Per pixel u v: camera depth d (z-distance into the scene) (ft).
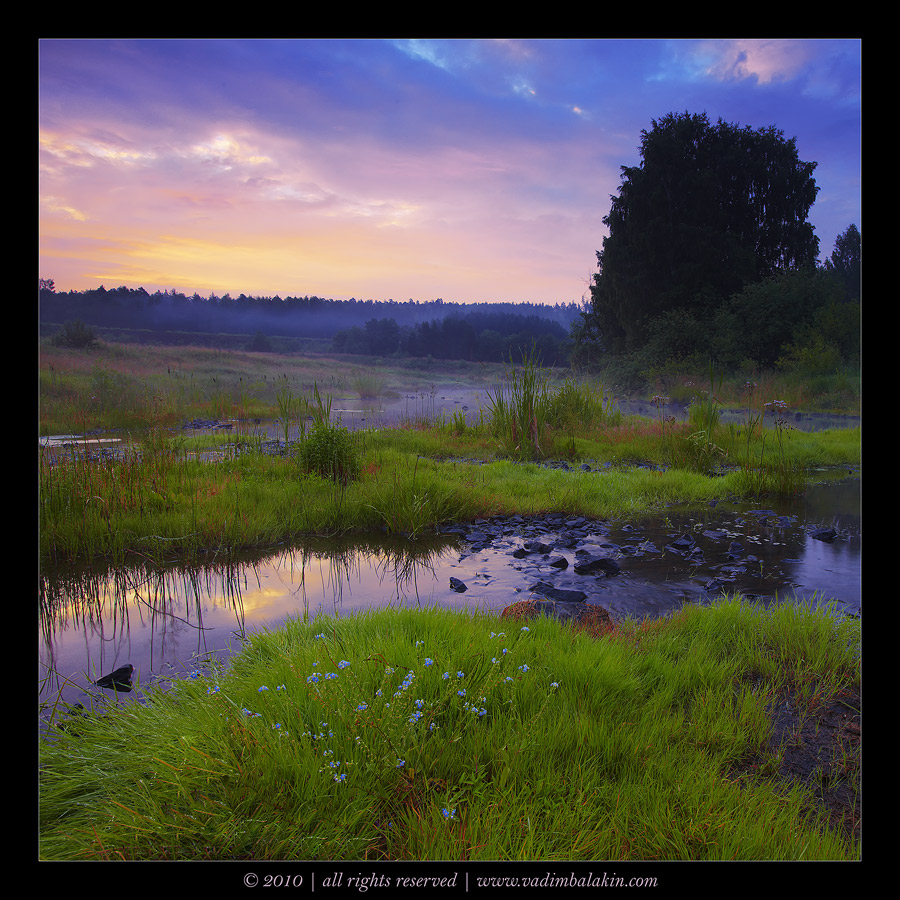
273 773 7.32
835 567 17.76
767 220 95.50
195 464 28.63
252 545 20.65
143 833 6.66
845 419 54.70
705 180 88.84
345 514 22.91
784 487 28.17
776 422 30.99
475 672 9.66
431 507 23.17
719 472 33.14
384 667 9.16
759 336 79.46
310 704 8.54
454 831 6.64
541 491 26.55
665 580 16.71
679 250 92.58
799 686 10.75
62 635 13.78
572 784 7.44
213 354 138.92
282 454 33.91
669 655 11.63
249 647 11.92
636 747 8.16
